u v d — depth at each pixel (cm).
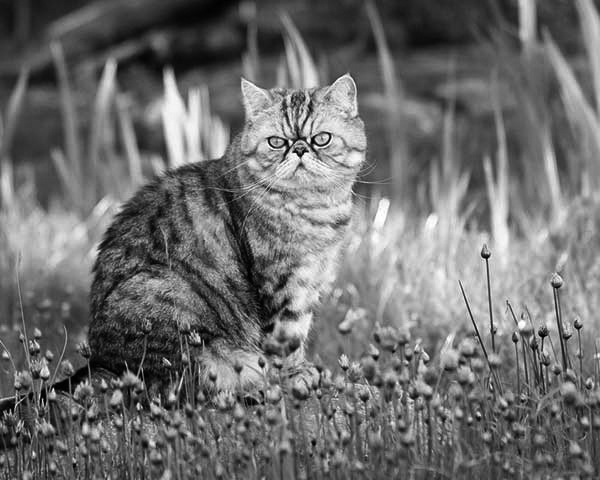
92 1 2658
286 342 507
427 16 1922
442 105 1655
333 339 841
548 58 1212
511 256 945
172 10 1969
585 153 1030
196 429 553
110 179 1305
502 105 1555
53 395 546
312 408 599
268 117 709
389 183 1416
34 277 1023
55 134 1775
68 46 1958
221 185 708
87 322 921
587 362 712
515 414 526
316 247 705
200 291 668
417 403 557
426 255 957
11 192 1252
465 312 847
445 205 1054
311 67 1078
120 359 653
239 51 2003
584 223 969
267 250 691
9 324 911
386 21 1945
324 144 705
